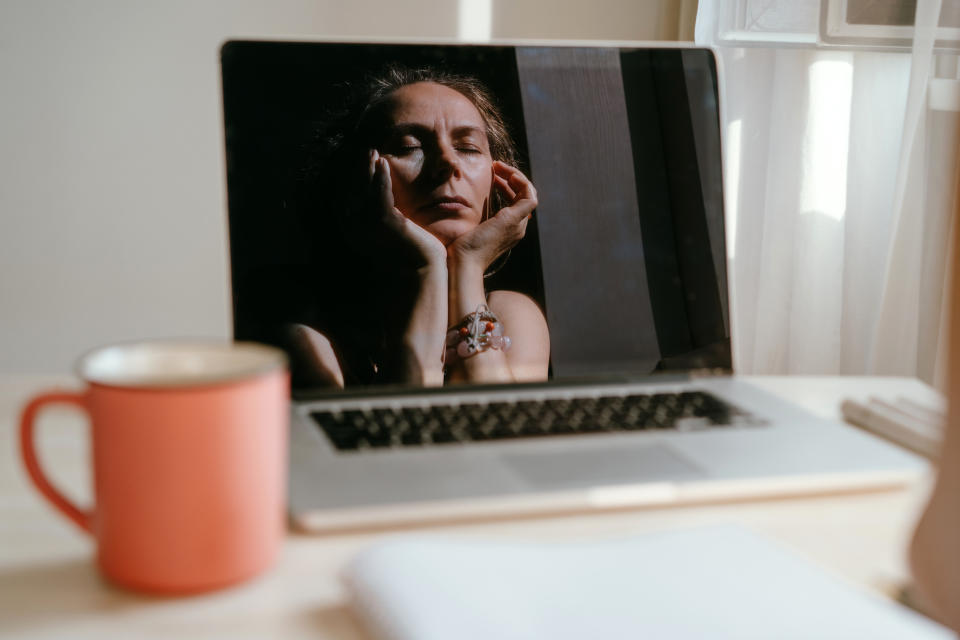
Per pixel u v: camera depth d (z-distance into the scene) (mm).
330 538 484
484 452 570
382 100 785
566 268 805
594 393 713
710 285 821
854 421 697
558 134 815
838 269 1481
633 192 822
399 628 369
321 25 1625
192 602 411
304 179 765
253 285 747
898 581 449
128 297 1688
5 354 1673
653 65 833
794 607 396
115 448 395
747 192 1547
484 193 797
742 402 696
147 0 1583
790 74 1471
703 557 442
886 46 1356
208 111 1639
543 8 1660
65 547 464
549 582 412
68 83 1596
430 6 1636
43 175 1625
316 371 748
